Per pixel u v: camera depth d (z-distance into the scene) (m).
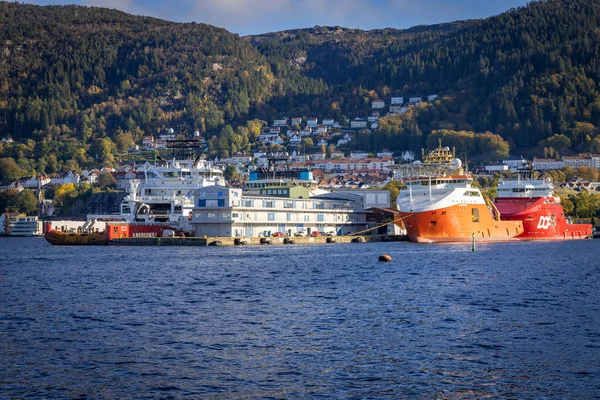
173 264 156.62
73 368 65.44
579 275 135.62
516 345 73.19
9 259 179.75
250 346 73.06
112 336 77.69
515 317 88.12
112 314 91.00
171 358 68.69
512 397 57.91
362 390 59.50
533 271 143.00
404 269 145.88
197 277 131.25
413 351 70.88
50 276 135.25
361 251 196.62
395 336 77.31
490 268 149.00
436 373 63.78
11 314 91.12
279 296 106.38
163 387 60.34
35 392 59.03
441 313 91.06
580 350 71.12
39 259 178.38
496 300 102.00
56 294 109.31
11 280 128.50
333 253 189.00
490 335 77.75
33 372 64.19
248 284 120.75
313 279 127.75
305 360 67.81
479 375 63.19
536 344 73.56
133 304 99.00
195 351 71.12
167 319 87.38
